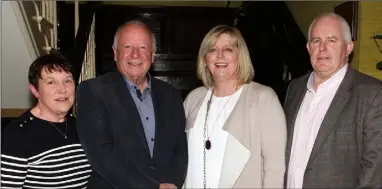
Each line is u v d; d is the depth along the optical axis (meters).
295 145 2.19
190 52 5.16
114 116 2.13
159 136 2.22
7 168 1.80
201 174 2.22
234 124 2.16
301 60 3.67
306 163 2.11
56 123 2.00
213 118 2.26
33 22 2.80
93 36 4.22
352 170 2.00
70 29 4.62
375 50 2.89
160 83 2.40
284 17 4.25
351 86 2.07
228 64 2.21
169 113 2.30
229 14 5.21
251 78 2.29
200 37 5.17
